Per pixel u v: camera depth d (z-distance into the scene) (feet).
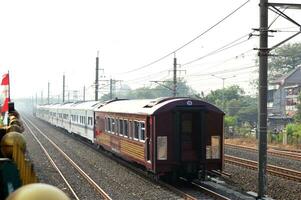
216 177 68.64
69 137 157.79
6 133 37.76
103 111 92.84
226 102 238.48
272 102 257.34
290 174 71.51
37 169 77.20
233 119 187.93
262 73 51.65
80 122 136.87
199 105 59.98
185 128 60.90
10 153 35.68
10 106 75.00
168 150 59.11
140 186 60.44
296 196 55.21
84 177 67.72
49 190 15.49
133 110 68.08
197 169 60.39
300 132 133.18
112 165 81.92
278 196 55.57
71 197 53.67
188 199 51.34
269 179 67.62
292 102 229.66
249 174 71.26
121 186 60.64
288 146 128.06
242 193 55.98
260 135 51.90
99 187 58.39
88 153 102.73
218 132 60.90
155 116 58.54
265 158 51.80
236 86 260.42
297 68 246.68
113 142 82.53
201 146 59.77
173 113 59.16
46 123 270.05
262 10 50.83
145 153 61.67
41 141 137.08
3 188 26.30
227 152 108.78
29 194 15.21
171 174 62.23
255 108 232.94
